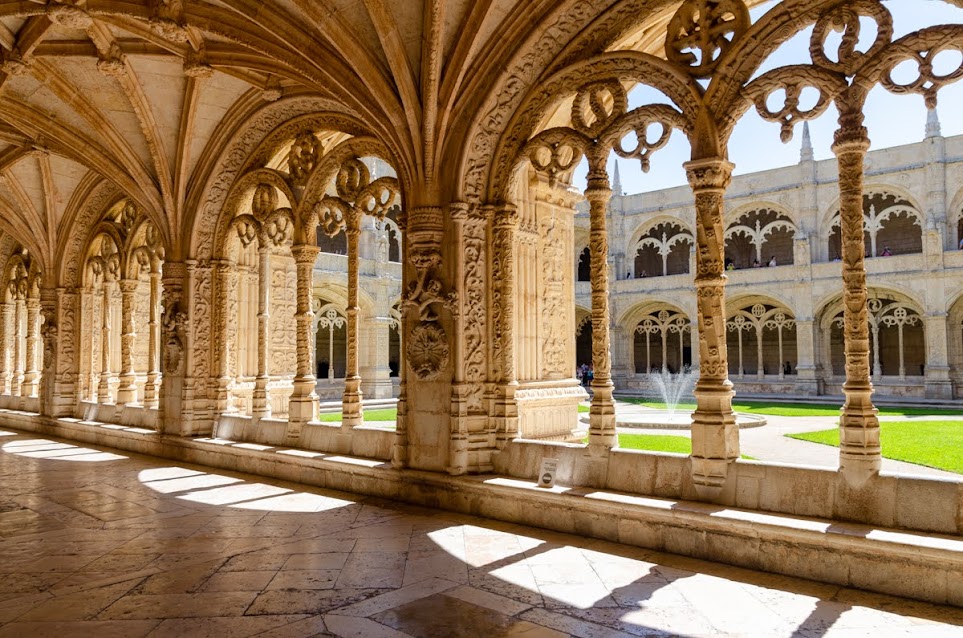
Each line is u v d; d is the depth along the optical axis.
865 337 5.91
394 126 8.43
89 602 5.05
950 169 29.66
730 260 40.28
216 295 12.47
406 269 8.70
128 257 15.16
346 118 10.18
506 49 7.95
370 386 29.50
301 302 10.88
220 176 12.06
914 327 35.56
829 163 32.34
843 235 6.02
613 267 38.25
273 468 10.48
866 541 5.21
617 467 7.25
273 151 11.77
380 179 9.78
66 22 8.35
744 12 6.63
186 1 8.59
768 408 23.31
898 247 36.09
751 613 4.79
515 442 8.20
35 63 10.17
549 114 8.79
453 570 5.78
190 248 12.27
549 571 5.76
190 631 4.48
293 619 4.68
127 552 6.39
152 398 14.21
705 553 6.11
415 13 7.75
